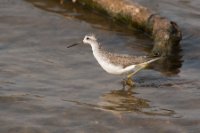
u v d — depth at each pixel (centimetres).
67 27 2239
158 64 1992
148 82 1858
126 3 2281
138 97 1756
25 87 1784
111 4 2314
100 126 1592
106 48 2097
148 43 2147
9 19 2261
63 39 2142
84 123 1605
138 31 2244
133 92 1784
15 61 1948
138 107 1695
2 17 2269
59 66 1936
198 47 2123
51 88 1789
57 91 1773
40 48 2059
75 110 1666
